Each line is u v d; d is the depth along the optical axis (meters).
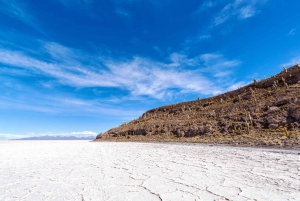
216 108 34.44
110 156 12.20
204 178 5.79
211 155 10.70
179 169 7.31
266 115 22.16
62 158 11.52
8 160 10.80
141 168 7.79
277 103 23.25
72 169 7.84
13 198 4.45
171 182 5.51
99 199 4.27
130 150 16.19
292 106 20.45
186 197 4.23
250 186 4.79
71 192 4.82
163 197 4.28
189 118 35.81
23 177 6.50
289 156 8.79
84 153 14.54
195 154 11.52
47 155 13.34
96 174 6.83
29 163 9.59
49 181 5.93
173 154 12.06
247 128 20.94
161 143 24.75
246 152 10.99
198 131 27.09
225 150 12.66
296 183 4.86
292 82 27.38
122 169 7.69
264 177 5.55
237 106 29.69
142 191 4.77
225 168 7.09
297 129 16.67
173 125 35.22
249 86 35.88
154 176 6.31
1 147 22.94
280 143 13.44
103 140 46.00
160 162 9.16
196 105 43.97
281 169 6.43
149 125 41.03
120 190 4.90
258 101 27.14
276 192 4.28
